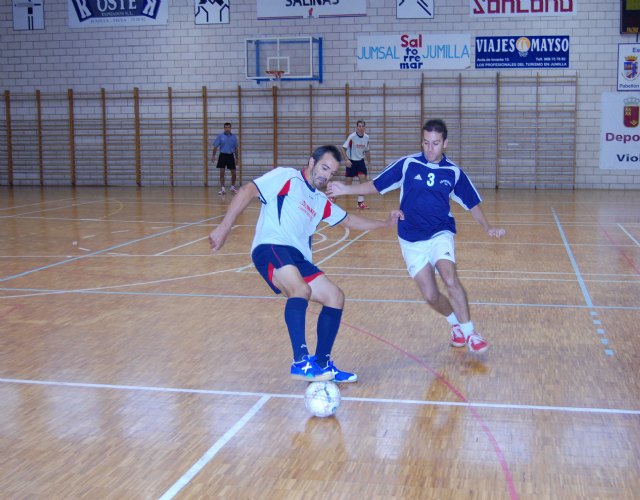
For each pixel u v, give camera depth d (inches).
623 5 753.6
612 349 194.4
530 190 784.9
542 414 146.6
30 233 443.2
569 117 779.4
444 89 790.5
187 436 135.6
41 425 141.3
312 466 122.2
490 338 206.1
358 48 795.4
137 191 787.4
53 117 862.5
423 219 185.3
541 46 772.0
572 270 315.9
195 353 191.2
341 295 163.6
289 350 194.1
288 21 804.6
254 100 823.1
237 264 332.2
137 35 833.5
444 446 130.6
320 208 167.0
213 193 761.0
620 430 138.0
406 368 178.4
